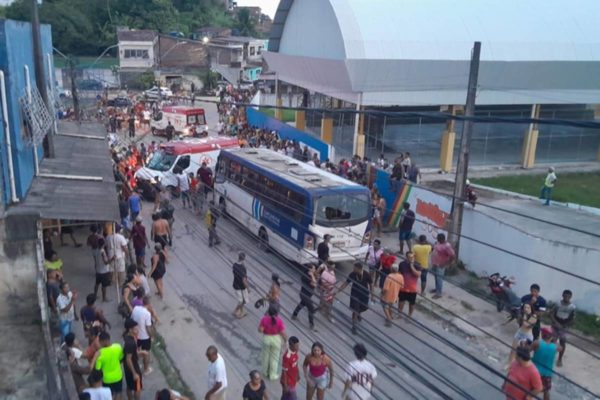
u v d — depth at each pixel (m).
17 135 10.75
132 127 40.66
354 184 16.81
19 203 10.96
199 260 17.34
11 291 10.08
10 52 10.38
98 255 14.10
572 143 34.03
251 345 12.58
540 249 14.71
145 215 21.64
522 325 10.02
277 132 33.84
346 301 14.43
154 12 81.38
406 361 11.45
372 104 28.95
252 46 81.19
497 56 29.28
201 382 11.14
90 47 72.62
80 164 15.95
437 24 29.16
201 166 23.11
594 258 13.73
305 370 9.53
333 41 28.81
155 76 64.44
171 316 13.79
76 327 12.69
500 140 32.66
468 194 17.59
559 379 11.33
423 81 28.88
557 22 31.09
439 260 14.88
